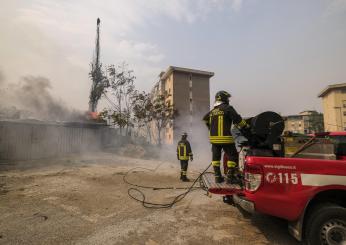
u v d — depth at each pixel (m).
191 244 3.50
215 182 4.29
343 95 55.78
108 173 9.23
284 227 4.18
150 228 4.06
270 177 3.25
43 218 4.41
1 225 4.05
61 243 3.46
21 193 6.07
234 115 4.12
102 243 3.48
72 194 6.07
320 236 3.07
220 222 4.36
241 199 3.44
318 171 3.17
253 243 3.56
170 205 5.35
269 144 3.93
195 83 42.41
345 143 4.26
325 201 3.28
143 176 9.03
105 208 5.09
